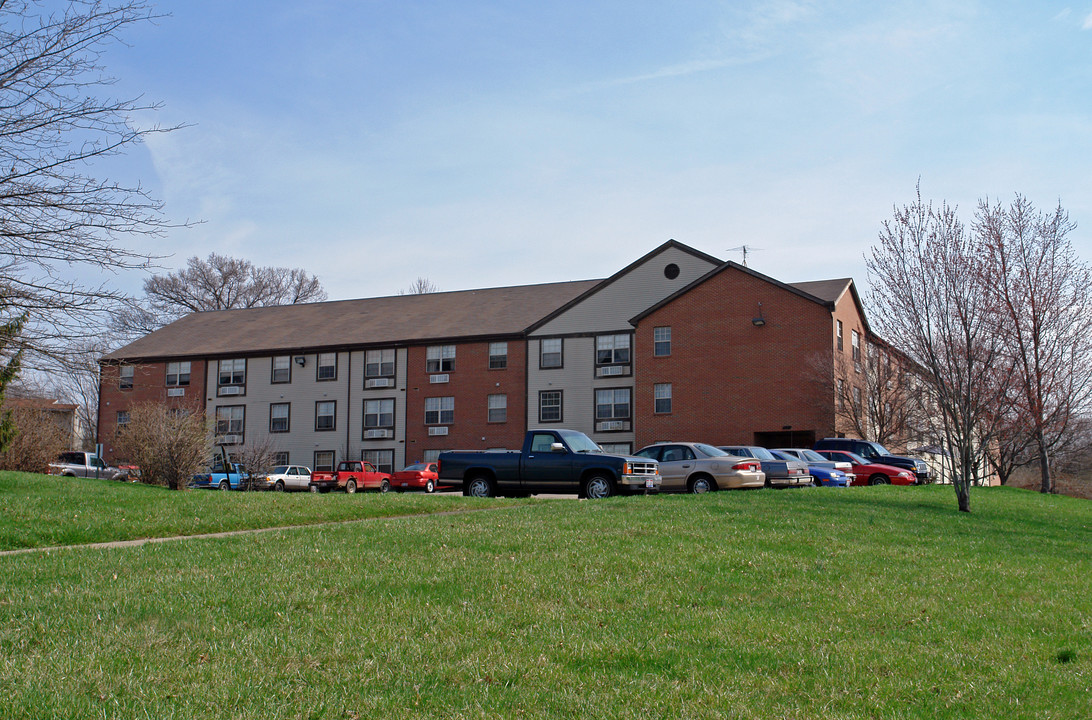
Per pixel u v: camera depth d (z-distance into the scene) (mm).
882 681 7164
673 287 46656
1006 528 17516
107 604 8641
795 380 41531
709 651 7789
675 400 43875
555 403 48281
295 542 12750
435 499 21031
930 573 11680
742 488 25625
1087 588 11375
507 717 6039
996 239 28938
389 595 9430
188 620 8164
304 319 58812
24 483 19750
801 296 41906
